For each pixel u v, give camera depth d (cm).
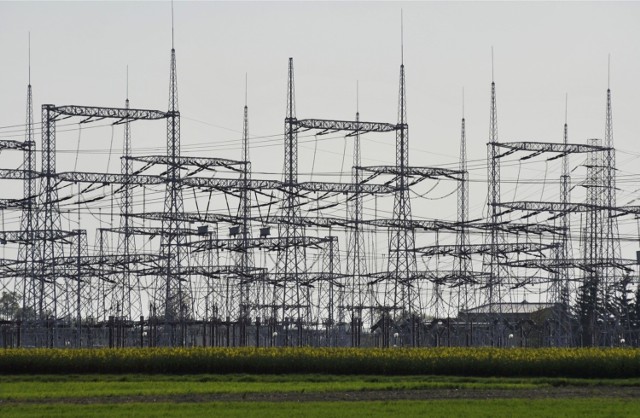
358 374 15625
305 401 11988
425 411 11038
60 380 14950
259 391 13088
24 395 12506
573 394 13112
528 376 15438
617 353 15938
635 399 12412
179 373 15812
